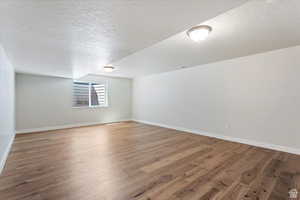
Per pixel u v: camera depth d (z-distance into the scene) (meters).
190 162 2.42
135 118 6.83
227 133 3.72
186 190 1.69
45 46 2.12
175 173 2.07
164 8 1.20
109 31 1.64
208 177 1.97
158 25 1.50
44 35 1.74
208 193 1.64
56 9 1.21
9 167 2.21
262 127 3.15
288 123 2.82
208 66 4.09
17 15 1.29
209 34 2.21
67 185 1.77
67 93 5.25
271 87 3.02
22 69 3.81
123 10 1.24
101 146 3.22
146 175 2.01
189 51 3.03
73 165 2.29
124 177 1.96
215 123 3.97
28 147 3.12
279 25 1.94
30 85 4.50
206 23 1.88
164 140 3.71
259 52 3.09
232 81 3.61
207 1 1.10
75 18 1.36
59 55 2.58
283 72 2.87
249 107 3.34
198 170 2.16
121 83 6.68
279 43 2.58
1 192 1.62
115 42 1.96
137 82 6.66
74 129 4.99
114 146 3.23
